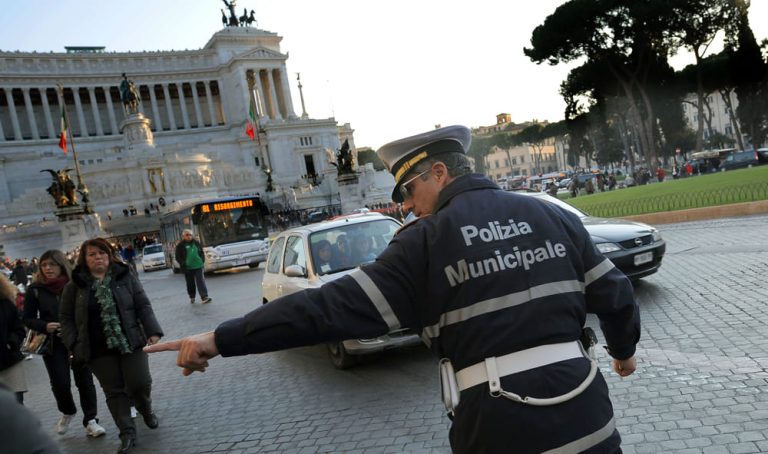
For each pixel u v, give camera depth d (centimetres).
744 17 4781
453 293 185
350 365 723
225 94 10000
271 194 6266
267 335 175
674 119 5453
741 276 869
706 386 492
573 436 172
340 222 825
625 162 7288
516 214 197
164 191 6781
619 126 7031
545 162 15100
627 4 4384
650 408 470
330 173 7512
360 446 488
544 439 171
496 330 180
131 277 596
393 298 184
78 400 821
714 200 1794
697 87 5366
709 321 673
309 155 8875
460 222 190
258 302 1466
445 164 214
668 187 2845
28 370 1090
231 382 772
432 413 534
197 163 7075
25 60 8788
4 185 7188
